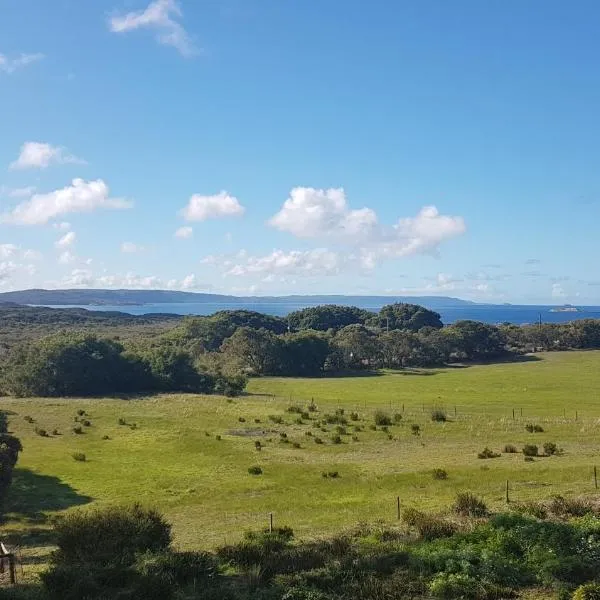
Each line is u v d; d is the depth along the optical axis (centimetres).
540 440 5538
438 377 12694
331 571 1769
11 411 8156
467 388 10556
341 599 1569
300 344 14150
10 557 1948
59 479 4516
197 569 1809
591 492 3028
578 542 1873
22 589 1725
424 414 7312
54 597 1612
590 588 1457
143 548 1988
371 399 9231
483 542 1947
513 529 2027
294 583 1698
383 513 2941
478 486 3584
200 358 13888
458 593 1556
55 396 10000
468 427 6344
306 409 7944
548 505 2609
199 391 10731
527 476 3797
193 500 3831
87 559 1852
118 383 10594
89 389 10319
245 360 14012
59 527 2102
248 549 2020
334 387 11100
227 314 19312
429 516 2511
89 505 3747
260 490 4059
